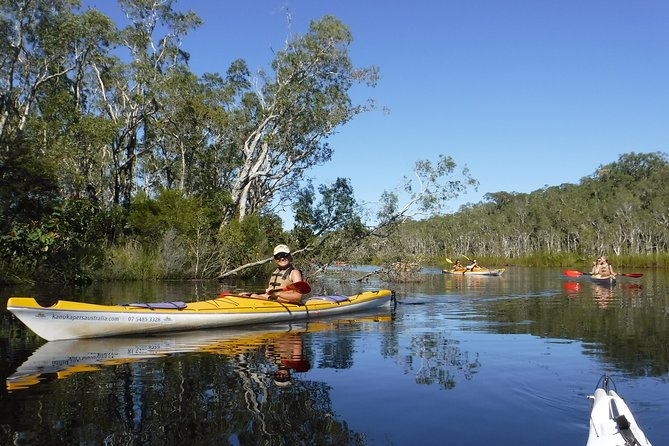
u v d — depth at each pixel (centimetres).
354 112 2705
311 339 749
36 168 1992
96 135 2559
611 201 6378
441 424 387
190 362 586
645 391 477
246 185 2820
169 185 3509
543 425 388
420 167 2105
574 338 758
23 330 787
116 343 706
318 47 2667
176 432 364
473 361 595
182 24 3019
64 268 1504
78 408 414
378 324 917
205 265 2244
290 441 350
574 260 5706
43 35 2644
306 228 2244
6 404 424
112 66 3083
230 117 2930
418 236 7638
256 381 500
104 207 2817
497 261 6369
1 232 1462
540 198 7862
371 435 363
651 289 1789
